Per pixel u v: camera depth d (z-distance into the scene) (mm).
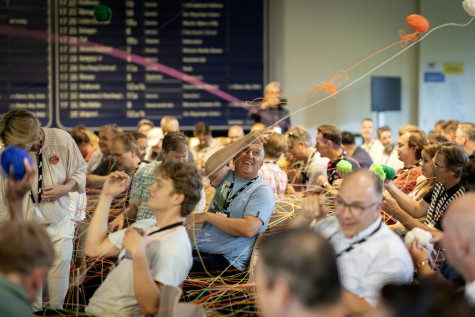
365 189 2533
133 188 4176
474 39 9453
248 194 3594
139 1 8672
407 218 3381
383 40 9406
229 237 3564
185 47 8828
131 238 2549
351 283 2541
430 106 9438
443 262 2982
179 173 2668
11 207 2732
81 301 3836
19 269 2053
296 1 9203
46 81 8562
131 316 2691
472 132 5316
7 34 8430
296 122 9250
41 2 8453
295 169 5652
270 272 1636
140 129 7531
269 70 9219
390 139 7535
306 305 1604
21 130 3270
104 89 8711
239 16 8891
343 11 9305
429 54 9391
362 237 2566
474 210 2156
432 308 1698
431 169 3756
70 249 3652
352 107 9391
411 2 9414
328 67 9312
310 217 2709
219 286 3363
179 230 2689
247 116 9008
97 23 8594
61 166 3619
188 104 8898
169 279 2594
